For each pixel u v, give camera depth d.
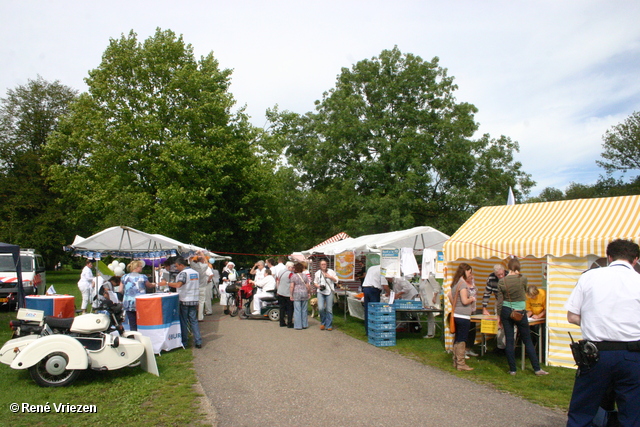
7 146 36.88
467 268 7.67
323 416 5.08
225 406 5.40
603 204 8.54
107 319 6.77
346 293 13.71
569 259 7.73
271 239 31.73
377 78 32.69
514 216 9.66
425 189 29.62
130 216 21.89
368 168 29.30
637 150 42.75
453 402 5.68
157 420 4.89
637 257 3.88
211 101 26.80
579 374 3.71
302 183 35.50
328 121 33.44
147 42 26.78
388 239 12.52
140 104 25.66
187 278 9.12
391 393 6.03
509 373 7.21
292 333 10.90
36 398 5.55
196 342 9.03
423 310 10.12
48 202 35.19
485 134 31.53
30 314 6.66
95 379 6.54
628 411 3.48
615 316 3.57
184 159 24.91
